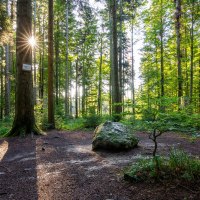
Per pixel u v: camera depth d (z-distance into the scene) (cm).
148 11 1938
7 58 2252
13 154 677
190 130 404
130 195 370
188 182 386
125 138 698
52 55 1242
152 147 727
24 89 1000
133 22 2358
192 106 435
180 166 429
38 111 1466
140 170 444
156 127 422
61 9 2184
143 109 433
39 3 2462
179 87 1531
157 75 1936
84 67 3184
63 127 1317
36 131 1008
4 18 1210
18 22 985
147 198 353
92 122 1324
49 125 1239
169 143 801
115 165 539
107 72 3422
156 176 414
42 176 479
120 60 2278
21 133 962
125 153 657
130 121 607
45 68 2780
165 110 438
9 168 539
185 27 1689
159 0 1834
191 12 1564
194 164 426
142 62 2567
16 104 1005
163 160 476
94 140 716
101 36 2958
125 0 1900
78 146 786
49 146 787
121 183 420
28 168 536
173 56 2150
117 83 1472
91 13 1276
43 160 604
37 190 407
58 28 2531
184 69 2108
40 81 2717
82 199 367
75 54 2984
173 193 359
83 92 3300
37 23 2566
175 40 1966
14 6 1992
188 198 341
